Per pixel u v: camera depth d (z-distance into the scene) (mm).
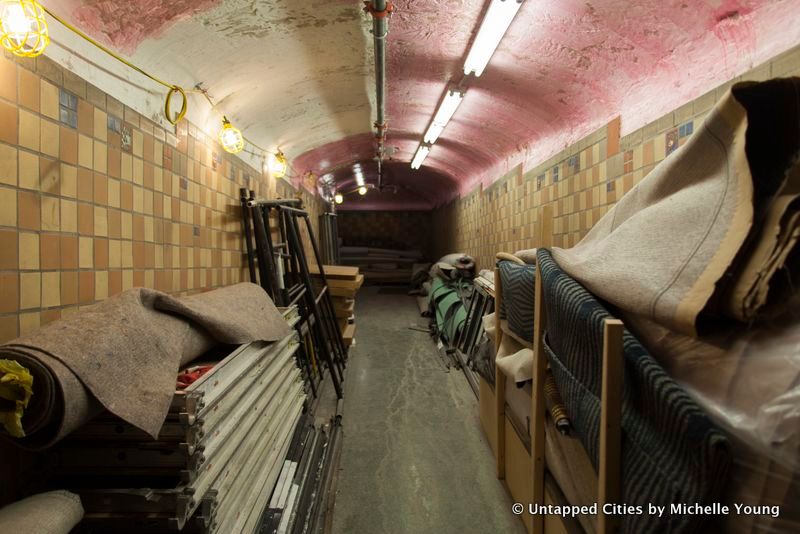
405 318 5879
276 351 1686
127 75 1399
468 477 2031
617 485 886
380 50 1998
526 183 3477
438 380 3387
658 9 1451
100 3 1161
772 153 733
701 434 644
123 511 889
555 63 2066
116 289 1324
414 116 3672
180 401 911
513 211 3828
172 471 933
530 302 1571
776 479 599
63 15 1102
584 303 1011
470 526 1689
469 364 3422
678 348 824
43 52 1036
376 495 1892
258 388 1418
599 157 2279
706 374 745
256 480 1339
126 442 938
